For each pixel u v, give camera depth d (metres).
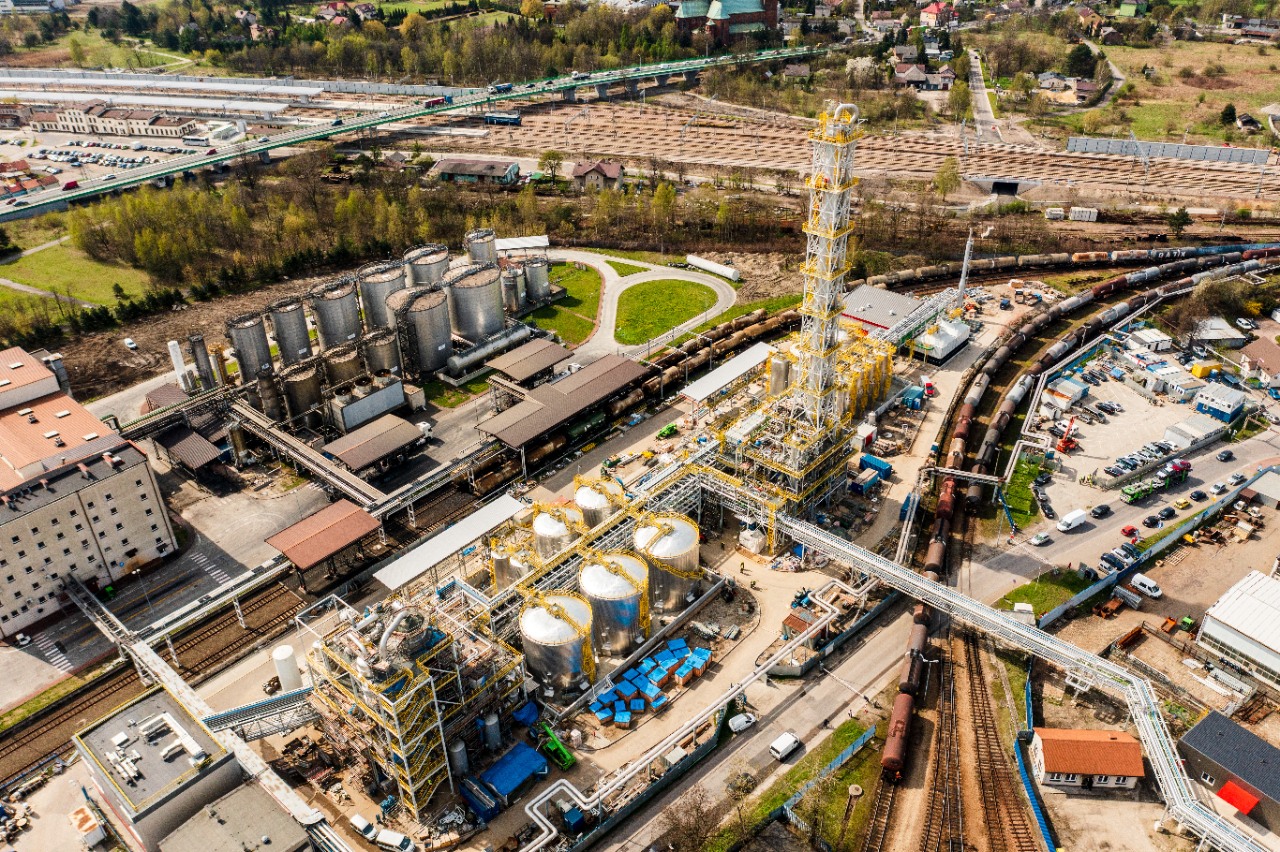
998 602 149.38
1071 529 164.88
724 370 198.50
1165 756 117.19
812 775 122.31
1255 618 135.38
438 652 115.62
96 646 146.12
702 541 165.50
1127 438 189.38
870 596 152.38
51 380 174.12
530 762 121.81
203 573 159.12
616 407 196.50
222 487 181.62
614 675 136.00
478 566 157.25
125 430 183.25
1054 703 132.62
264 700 123.44
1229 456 182.38
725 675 137.38
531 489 177.88
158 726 114.81
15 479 152.00
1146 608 148.12
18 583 145.75
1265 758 117.69
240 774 114.19
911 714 128.12
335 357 199.12
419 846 114.62
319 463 175.62
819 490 167.88
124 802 105.56
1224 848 107.62
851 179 148.75
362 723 116.50
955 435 188.50
